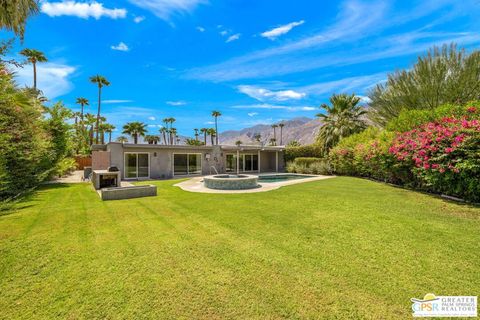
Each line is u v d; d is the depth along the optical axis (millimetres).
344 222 5199
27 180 9555
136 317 2295
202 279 2943
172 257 3559
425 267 3182
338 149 17484
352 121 20844
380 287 2740
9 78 7203
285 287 2762
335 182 12555
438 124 7879
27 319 2277
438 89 16250
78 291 2713
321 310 2375
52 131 13672
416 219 5309
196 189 10688
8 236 4449
